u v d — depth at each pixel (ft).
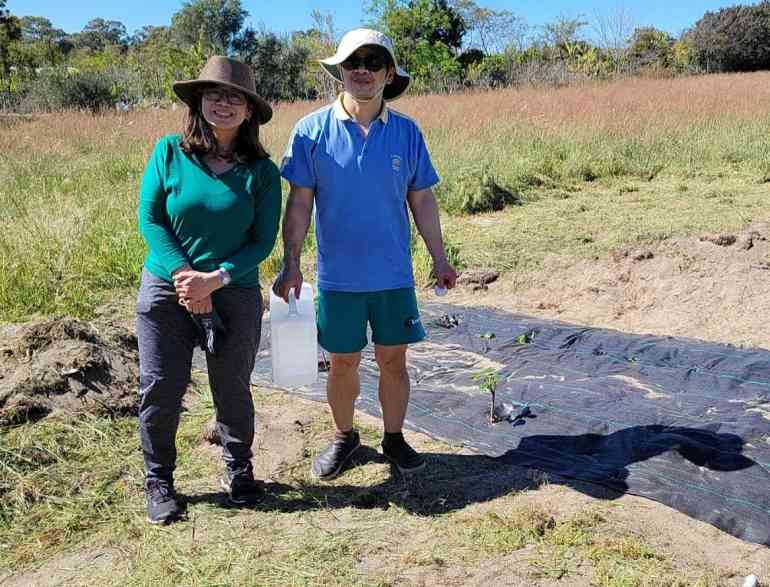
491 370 15.23
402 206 11.57
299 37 125.29
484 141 44.09
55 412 13.73
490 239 26.86
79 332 15.53
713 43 142.82
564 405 14.62
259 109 10.51
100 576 9.87
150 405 10.80
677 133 45.21
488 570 9.80
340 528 10.84
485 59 119.34
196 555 10.21
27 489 11.66
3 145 53.57
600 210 30.17
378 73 10.71
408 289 11.73
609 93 73.20
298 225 11.32
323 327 11.69
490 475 12.28
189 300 10.23
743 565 9.90
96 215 28.22
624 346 17.93
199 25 128.26
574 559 9.99
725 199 30.37
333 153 11.09
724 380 15.74
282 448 13.24
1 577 9.93
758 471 11.79
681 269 22.43
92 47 361.10
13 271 21.53
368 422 14.37
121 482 12.08
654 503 11.32
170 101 99.25
